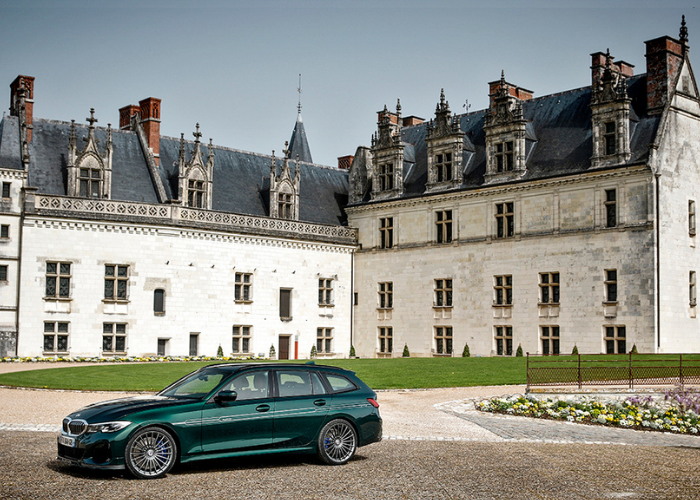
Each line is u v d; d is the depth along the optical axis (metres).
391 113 65.69
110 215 49.12
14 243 46.56
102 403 15.62
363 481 14.58
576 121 50.78
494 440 19.80
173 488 13.75
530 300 50.03
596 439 20.62
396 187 58.78
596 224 47.16
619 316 45.72
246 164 60.12
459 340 53.81
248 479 14.68
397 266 58.25
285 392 16.12
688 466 16.58
